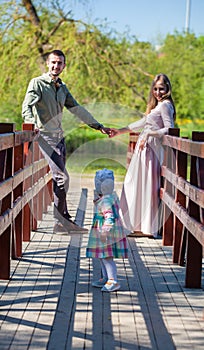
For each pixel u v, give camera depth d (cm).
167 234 715
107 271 531
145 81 2012
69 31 1861
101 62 1902
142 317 466
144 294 525
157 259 652
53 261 629
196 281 547
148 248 704
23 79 1827
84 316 464
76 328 438
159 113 700
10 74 1834
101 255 523
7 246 552
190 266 546
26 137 619
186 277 547
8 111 1881
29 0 1841
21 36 1856
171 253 680
